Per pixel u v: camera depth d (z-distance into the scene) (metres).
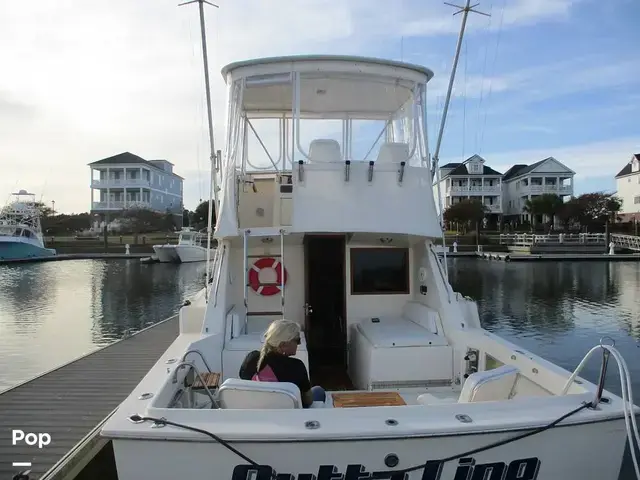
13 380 11.28
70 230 76.88
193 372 4.05
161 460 2.77
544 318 17.95
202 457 2.75
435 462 2.79
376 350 4.99
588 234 54.34
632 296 23.42
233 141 5.47
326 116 7.41
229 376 4.81
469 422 2.82
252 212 6.93
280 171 7.19
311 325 6.33
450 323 5.21
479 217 58.59
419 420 2.84
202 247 51.00
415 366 5.02
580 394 3.11
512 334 15.35
